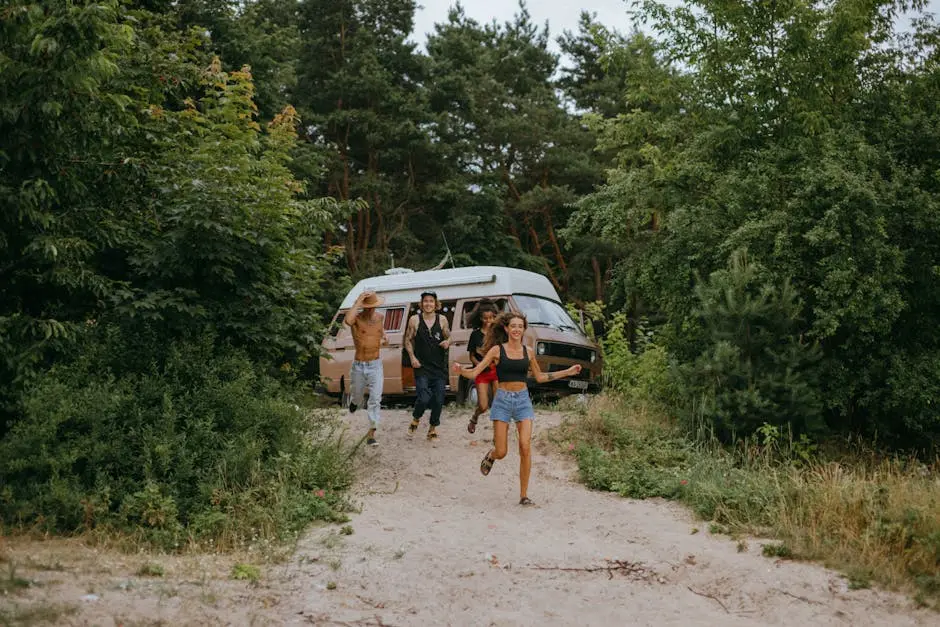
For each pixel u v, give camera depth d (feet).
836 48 43.86
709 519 24.47
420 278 50.52
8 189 22.79
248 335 29.19
